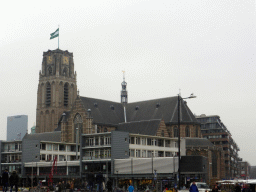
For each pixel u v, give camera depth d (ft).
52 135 533.55
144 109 538.88
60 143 449.48
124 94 575.38
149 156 415.44
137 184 352.28
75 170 390.63
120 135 376.89
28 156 416.67
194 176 347.15
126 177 357.00
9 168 427.33
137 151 400.67
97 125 501.97
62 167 397.60
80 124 501.15
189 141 485.97
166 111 513.04
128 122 511.81
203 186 224.94
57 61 627.05
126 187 356.18
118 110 552.41
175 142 456.45
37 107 636.07
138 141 406.00
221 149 512.63
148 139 420.77
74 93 646.74
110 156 371.35
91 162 380.17
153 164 346.54
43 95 632.38
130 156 390.63
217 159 492.13
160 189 323.57
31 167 408.26
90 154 388.16
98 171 371.97
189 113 507.71
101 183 213.46
